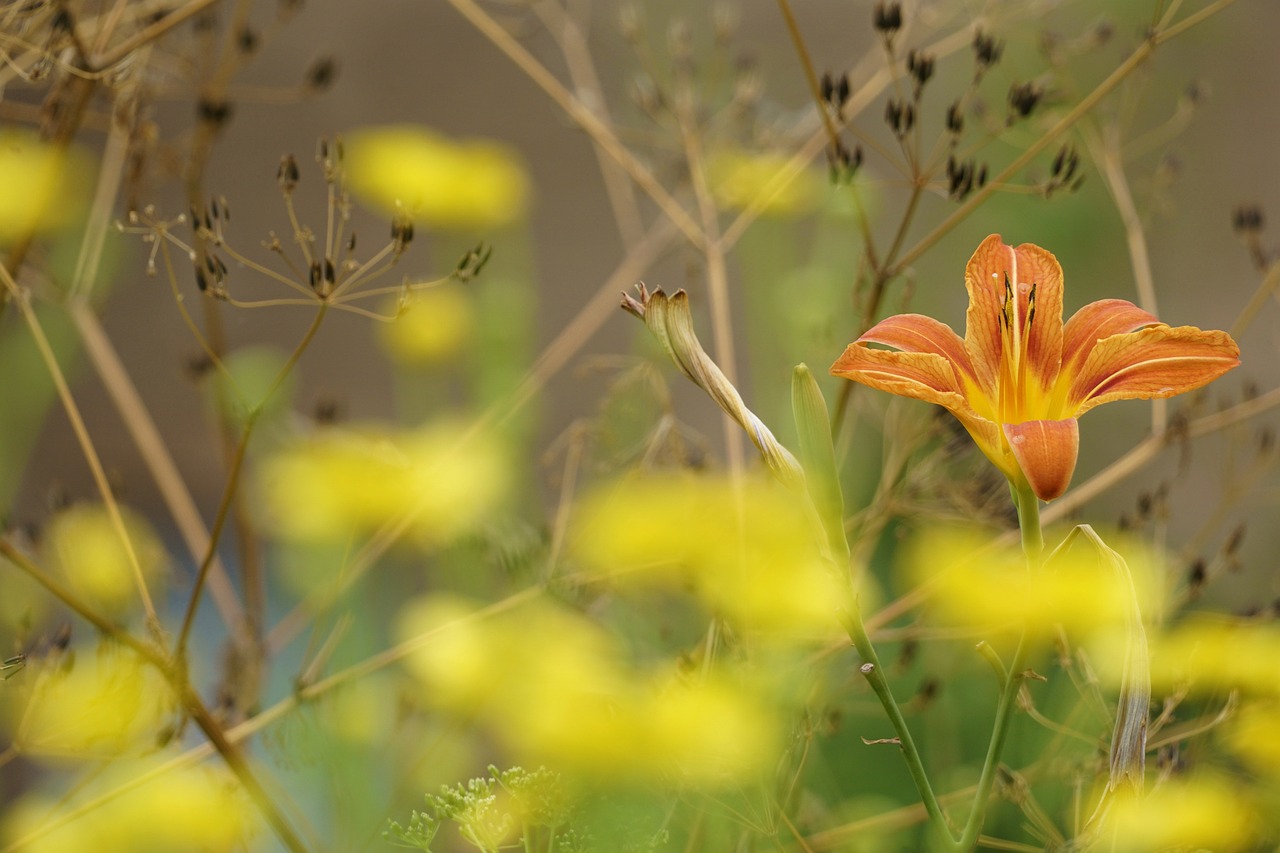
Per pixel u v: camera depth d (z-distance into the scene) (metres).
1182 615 1.48
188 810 1.38
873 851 1.43
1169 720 1.46
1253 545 2.18
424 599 1.49
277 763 1.42
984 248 1.30
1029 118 1.50
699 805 1.37
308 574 1.52
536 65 1.60
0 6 1.43
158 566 1.49
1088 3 2.12
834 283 1.61
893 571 1.80
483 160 1.54
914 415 1.54
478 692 1.40
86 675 1.38
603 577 1.44
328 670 1.47
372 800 1.43
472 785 1.32
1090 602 1.34
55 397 1.88
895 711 1.25
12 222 1.44
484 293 1.59
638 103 1.67
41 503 2.08
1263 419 2.31
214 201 1.38
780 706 1.38
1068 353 1.29
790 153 1.70
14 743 1.37
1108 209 2.17
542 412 1.75
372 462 1.47
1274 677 1.41
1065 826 1.43
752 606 1.38
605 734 1.32
